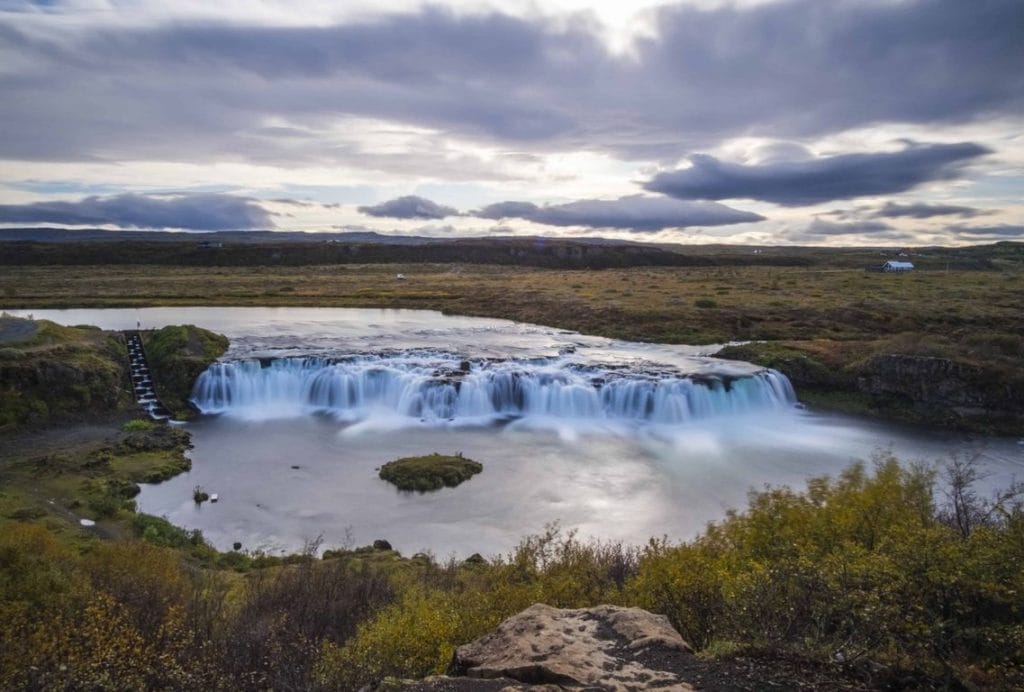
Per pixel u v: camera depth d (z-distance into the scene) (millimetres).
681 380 46750
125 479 32000
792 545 11750
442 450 38625
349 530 27641
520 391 48094
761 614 9281
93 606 12719
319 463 36031
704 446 40031
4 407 38844
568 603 12508
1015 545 9875
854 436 42281
